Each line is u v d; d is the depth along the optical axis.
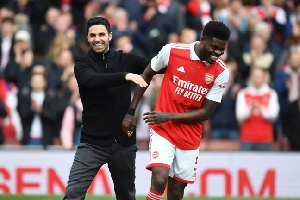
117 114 22.19
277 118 38.41
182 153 22.58
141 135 36.97
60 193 34.88
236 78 40.19
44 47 45.88
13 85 41.34
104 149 22.20
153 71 22.36
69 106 37.22
